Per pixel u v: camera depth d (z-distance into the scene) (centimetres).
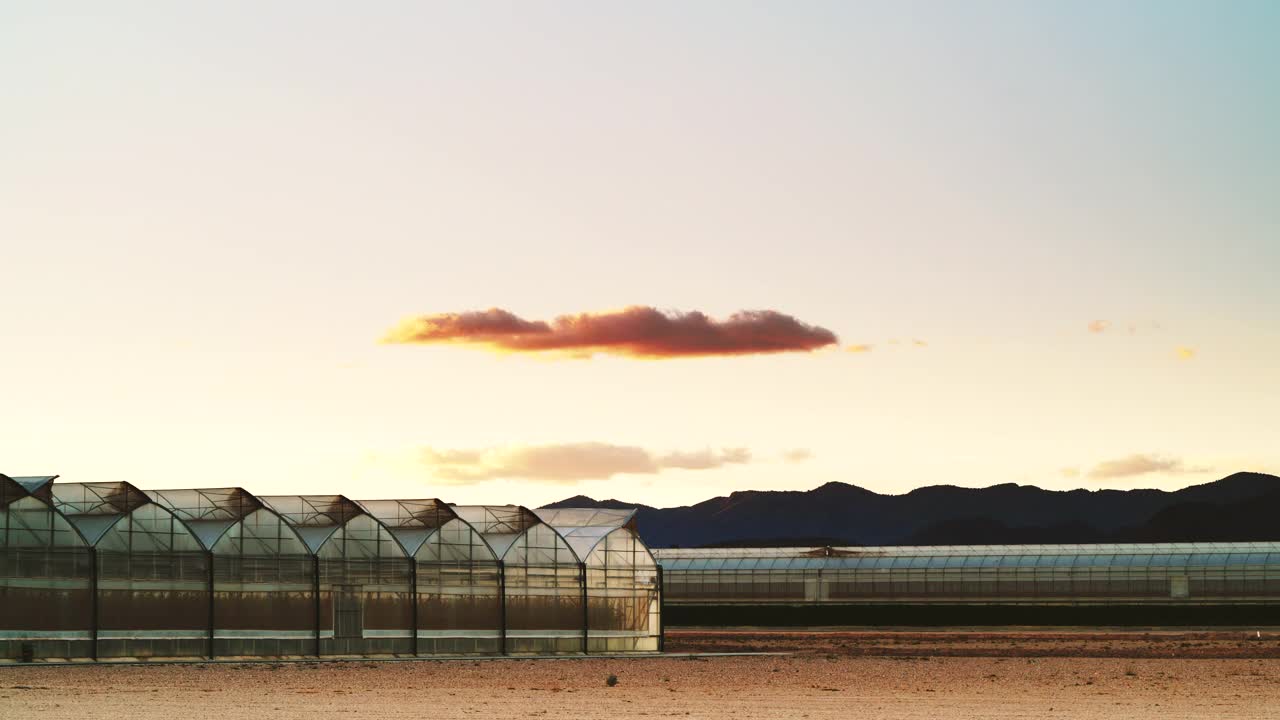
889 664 7994
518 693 5841
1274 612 14000
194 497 7956
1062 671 7356
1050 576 14688
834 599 15175
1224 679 6781
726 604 15462
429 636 8462
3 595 6869
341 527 8219
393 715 4806
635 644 9669
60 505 7606
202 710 4875
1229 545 14488
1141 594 14400
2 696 5234
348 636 8131
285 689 5841
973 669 7531
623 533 9725
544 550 9119
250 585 7781
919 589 15000
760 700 5603
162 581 7431
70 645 7056
